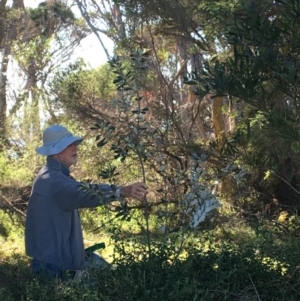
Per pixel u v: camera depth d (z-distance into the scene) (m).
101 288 4.13
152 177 8.44
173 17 8.62
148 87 8.82
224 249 4.60
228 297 4.09
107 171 4.52
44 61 12.03
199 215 4.32
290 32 3.63
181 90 10.56
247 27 3.65
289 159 7.04
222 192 8.30
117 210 4.48
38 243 4.64
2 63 13.19
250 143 6.14
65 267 4.64
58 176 4.66
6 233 8.24
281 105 4.52
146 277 4.18
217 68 3.73
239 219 7.55
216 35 8.02
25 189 9.31
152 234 6.24
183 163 8.16
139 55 4.61
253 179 8.33
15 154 10.70
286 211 8.05
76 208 4.58
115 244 4.67
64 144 4.75
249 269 4.32
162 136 6.30
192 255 4.50
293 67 3.43
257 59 3.55
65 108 9.64
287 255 4.44
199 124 10.16
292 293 4.20
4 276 4.78
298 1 3.48
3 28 16.59
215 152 6.89
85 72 9.73
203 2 7.61
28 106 10.79
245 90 3.56
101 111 9.26
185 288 3.88
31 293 4.07
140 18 8.92
